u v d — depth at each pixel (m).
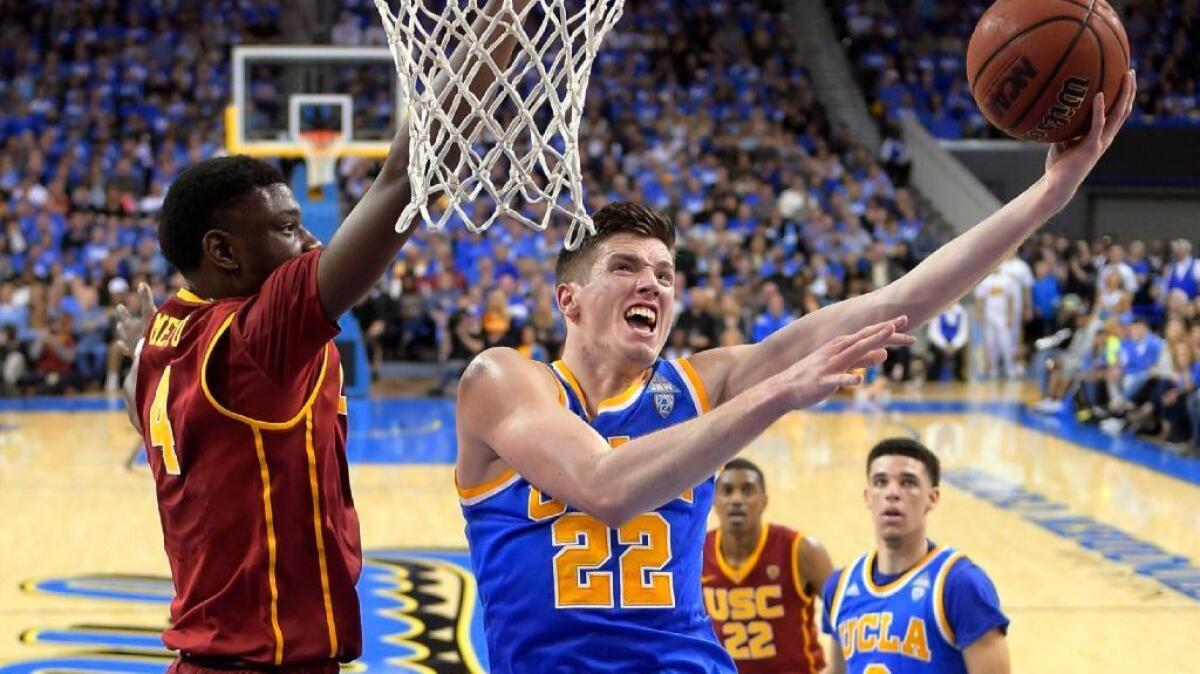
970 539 9.14
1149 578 8.17
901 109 22.78
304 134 14.41
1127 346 13.69
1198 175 21.22
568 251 2.61
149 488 10.79
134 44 21.77
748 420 1.99
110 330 16.16
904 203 19.66
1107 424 13.65
